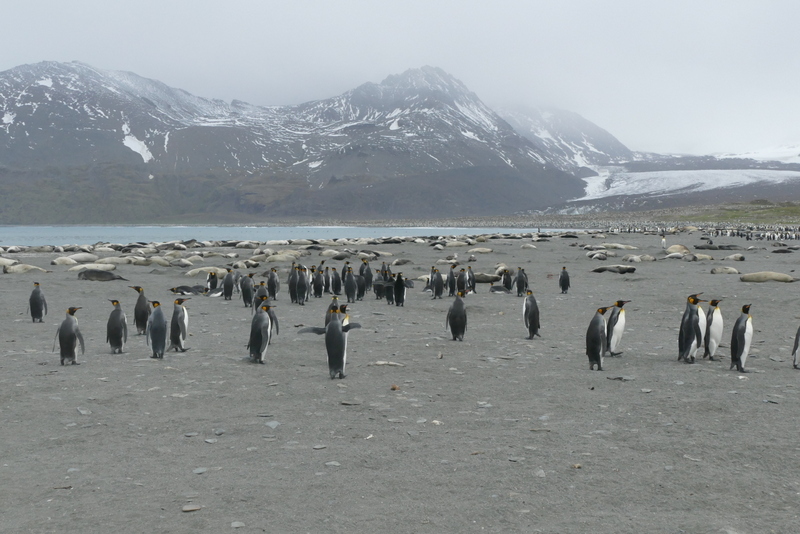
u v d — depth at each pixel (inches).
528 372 474.0
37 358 519.5
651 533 219.5
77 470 277.9
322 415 361.7
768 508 238.2
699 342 494.6
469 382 442.3
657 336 641.0
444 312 830.5
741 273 1285.7
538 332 657.0
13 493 253.6
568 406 377.1
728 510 236.8
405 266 1561.3
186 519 231.3
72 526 225.8
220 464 286.2
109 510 238.4
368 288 1122.0
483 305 892.0
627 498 248.1
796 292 943.7
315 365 499.5
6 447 307.6
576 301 924.0
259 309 511.8
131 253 2032.5
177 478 269.7
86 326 693.3
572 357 532.4
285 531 222.4
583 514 234.7
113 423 345.7
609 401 386.6
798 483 260.8
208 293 1018.7
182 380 443.5
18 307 832.9
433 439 319.3
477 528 224.2
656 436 319.3
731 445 304.5
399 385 433.7
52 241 4785.9
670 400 385.7
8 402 383.9
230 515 234.5
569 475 270.8
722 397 390.6
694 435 320.2
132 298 951.6
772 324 695.7
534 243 2736.2
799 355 481.4
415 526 226.1
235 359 520.1
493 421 348.5
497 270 1328.7
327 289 1085.1
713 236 3324.3
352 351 556.7
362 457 293.9
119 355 534.3
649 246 2551.7
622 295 980.6
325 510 238.8
